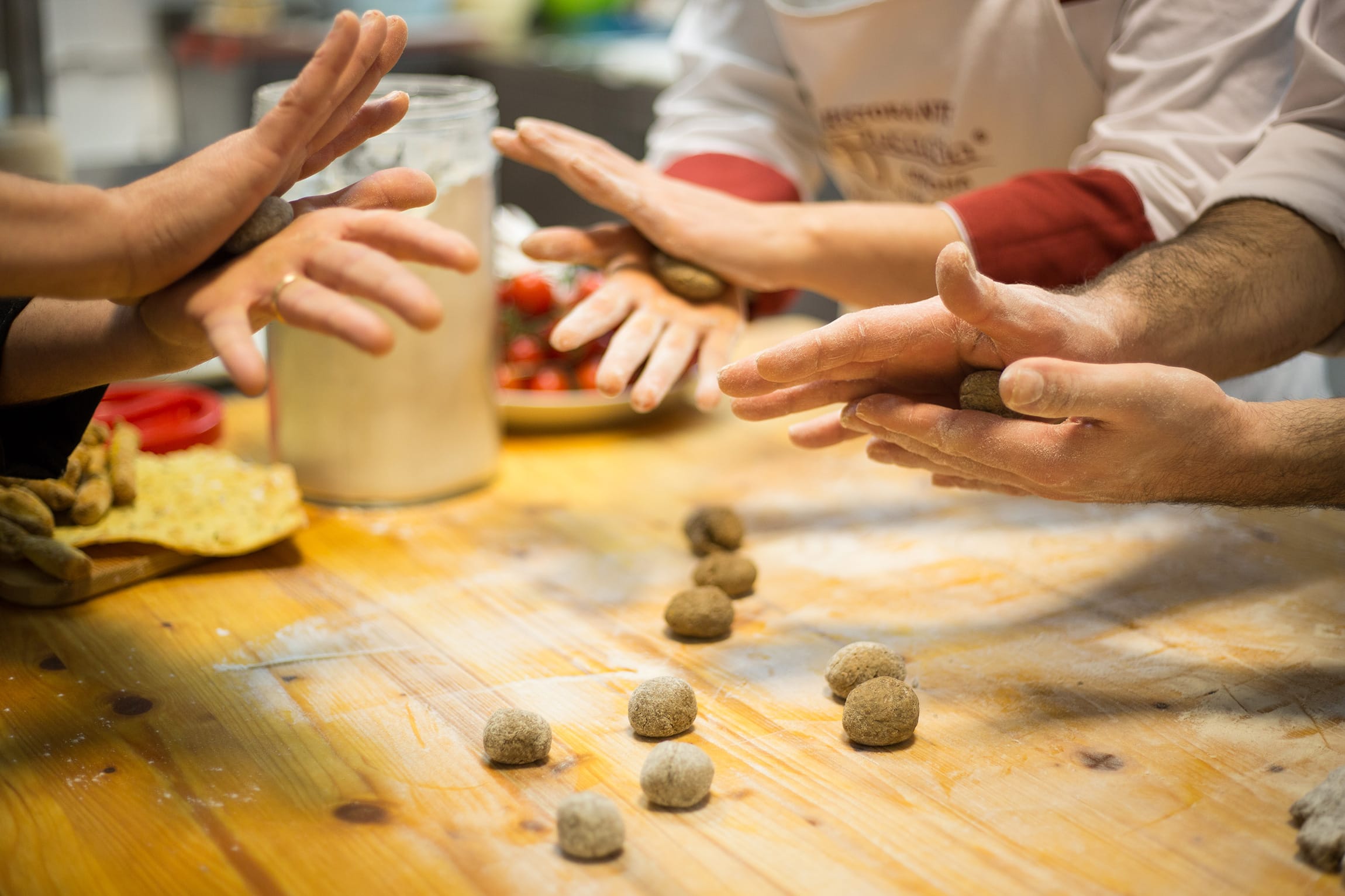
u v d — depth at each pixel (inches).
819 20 52.3
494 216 45.3
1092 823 26.3
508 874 24.7
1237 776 28.1
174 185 25.4
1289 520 43.3
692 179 54.2
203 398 52.9
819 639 35.4
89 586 37.2
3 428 31.9
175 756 29.1
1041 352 29.2
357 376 43.1
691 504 46.3
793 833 26.0
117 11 125.7
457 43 127.8
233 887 24.3
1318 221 35.0
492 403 47.1
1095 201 42.1
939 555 41.1
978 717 30.8
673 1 133.0
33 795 27.4
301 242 25.5
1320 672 32.9
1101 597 37.7
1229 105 41.8
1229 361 34.3
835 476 48.9
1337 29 37.6
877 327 29.7
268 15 125.3
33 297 28.3
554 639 35.5
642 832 26.1
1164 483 30.3
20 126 70.0
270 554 41.3
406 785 28.0
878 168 57.5
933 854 25.3
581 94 111.8
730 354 43.9
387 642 35.2
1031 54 48.2
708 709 31.4
